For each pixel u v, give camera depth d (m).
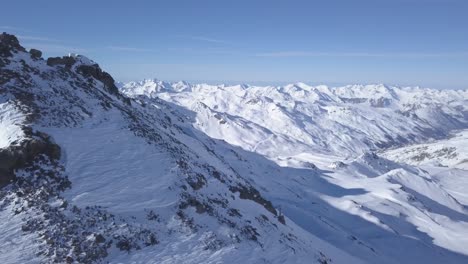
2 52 44.84
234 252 28.27
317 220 93.06
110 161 33.81
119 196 29.61
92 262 22.95
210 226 30.73
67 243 23.69
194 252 26.48
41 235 23.80
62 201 27.16
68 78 49.19
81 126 38.38
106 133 38.56
